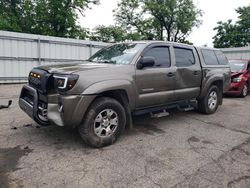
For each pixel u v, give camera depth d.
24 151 3.56
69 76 3.37
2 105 6.36
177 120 5.61
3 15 24.45
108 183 2.76
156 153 3.63
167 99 4.81
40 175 2.88
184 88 5.21
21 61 11.60
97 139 3.70
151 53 4.51
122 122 3.99
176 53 5.07
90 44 13.92
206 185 2.77
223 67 6.49
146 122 5.36
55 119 3.40
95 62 4.49
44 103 3.68
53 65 4.04
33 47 11.88
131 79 4.03
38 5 26.53
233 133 4.72
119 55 4.48
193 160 3.42
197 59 5.64
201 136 4.49
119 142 4.04
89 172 2.99
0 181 2.72
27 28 26.61
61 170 3.02
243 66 9.95
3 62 11.10
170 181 2.84
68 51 13.10
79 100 3.39
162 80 4.60
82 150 3.65
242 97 9.61
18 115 5.54
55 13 26.58
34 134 4.28
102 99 3.72
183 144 4.04
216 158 3.51
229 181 2.87
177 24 36.81
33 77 3.91
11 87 10.36
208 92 6.01
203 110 6.15
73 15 27.58
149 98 4.39
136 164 3.25
